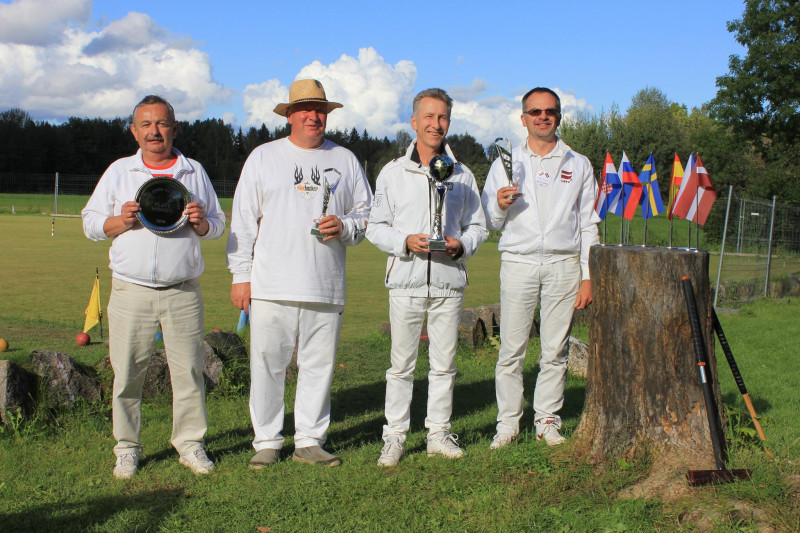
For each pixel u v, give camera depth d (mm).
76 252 22047
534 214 4625
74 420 5008
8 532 3434
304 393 4496
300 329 4445
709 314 3902
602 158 41188
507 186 4594
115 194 4219
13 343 8016
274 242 4355
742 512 3211
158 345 6848
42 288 14062
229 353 6562
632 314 3836
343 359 8016
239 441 4879
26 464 4312
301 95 4328
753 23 31250
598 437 3961
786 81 30641
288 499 3803
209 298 13312
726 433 3949
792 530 3021
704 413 3787
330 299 4414
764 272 16422
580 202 4738
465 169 4598
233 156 92312
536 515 3434
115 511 3689
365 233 4531
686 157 40406
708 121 52469
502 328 4750
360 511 3621
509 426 4727
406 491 3842
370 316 11781
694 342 3713
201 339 4391
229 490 3945
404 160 4434
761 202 16812
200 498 3848
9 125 81875
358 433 5223
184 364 4305
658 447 3793
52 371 5156
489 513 3512
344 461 4426
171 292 4227
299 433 4457
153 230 4098
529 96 4641
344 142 97812
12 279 15445
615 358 3902
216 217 4453
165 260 4148
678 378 3795
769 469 3568
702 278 3805
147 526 3494
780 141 32125
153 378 5715
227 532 3439
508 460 4113
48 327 9516
